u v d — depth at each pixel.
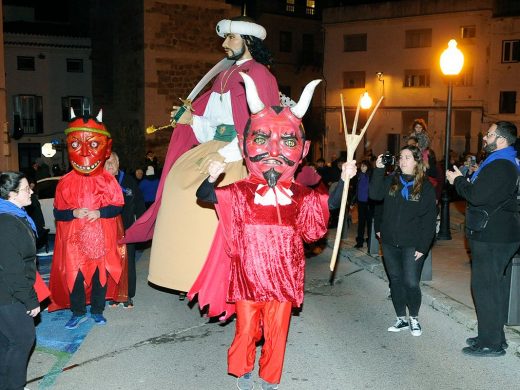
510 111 37.09
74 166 6.30
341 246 10.66
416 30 39.50
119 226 6.62
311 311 7.13
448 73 10.51
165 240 5.91
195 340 6.16
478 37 37.50
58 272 6.58
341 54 42.38
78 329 6.46
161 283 5.93
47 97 34.44
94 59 33.34
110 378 5.21
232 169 5.74
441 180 9.92
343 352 5.78
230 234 4.60
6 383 4.53
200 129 6.26
